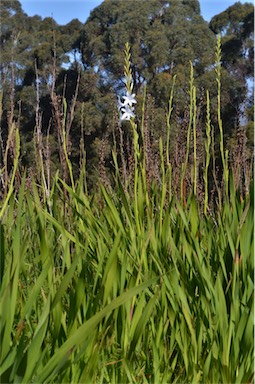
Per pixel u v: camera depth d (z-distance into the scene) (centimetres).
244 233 223
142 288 167
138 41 2697
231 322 199
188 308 207
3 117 1304
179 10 3002
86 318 193
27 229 294
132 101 268
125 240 229
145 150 295
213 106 2283
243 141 362
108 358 208
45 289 242
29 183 370
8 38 3003
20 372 157
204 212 283
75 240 226
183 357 204
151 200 289
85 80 2608
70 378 185
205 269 221
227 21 2995
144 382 196
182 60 2684
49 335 204
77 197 253
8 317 161
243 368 191
